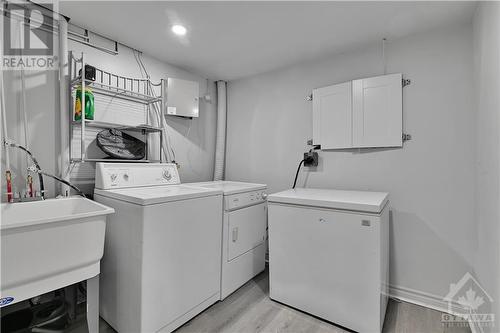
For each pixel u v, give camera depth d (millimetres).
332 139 2209
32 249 1092
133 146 2088
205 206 1714
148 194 1515
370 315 1440
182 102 2367
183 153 2605
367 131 2023
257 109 2760
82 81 1624
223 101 2955
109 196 1597
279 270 1795
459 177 1703
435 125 1789
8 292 1045
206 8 1588
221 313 1688
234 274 1964
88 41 1856
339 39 1973
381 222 1455
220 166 2920
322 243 1596
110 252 1566
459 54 1712
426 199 1816
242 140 2881
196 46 2107
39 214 1479
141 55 2215
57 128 1716
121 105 2070
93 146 1899
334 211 1549
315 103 2318
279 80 2598
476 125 1604
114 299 1524
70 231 1199
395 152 1943
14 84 1538
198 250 1658
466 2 1481
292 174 2508
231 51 2193
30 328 1401
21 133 1566
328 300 1581
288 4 1543
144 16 1680
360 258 1466
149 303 1366
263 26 1799
